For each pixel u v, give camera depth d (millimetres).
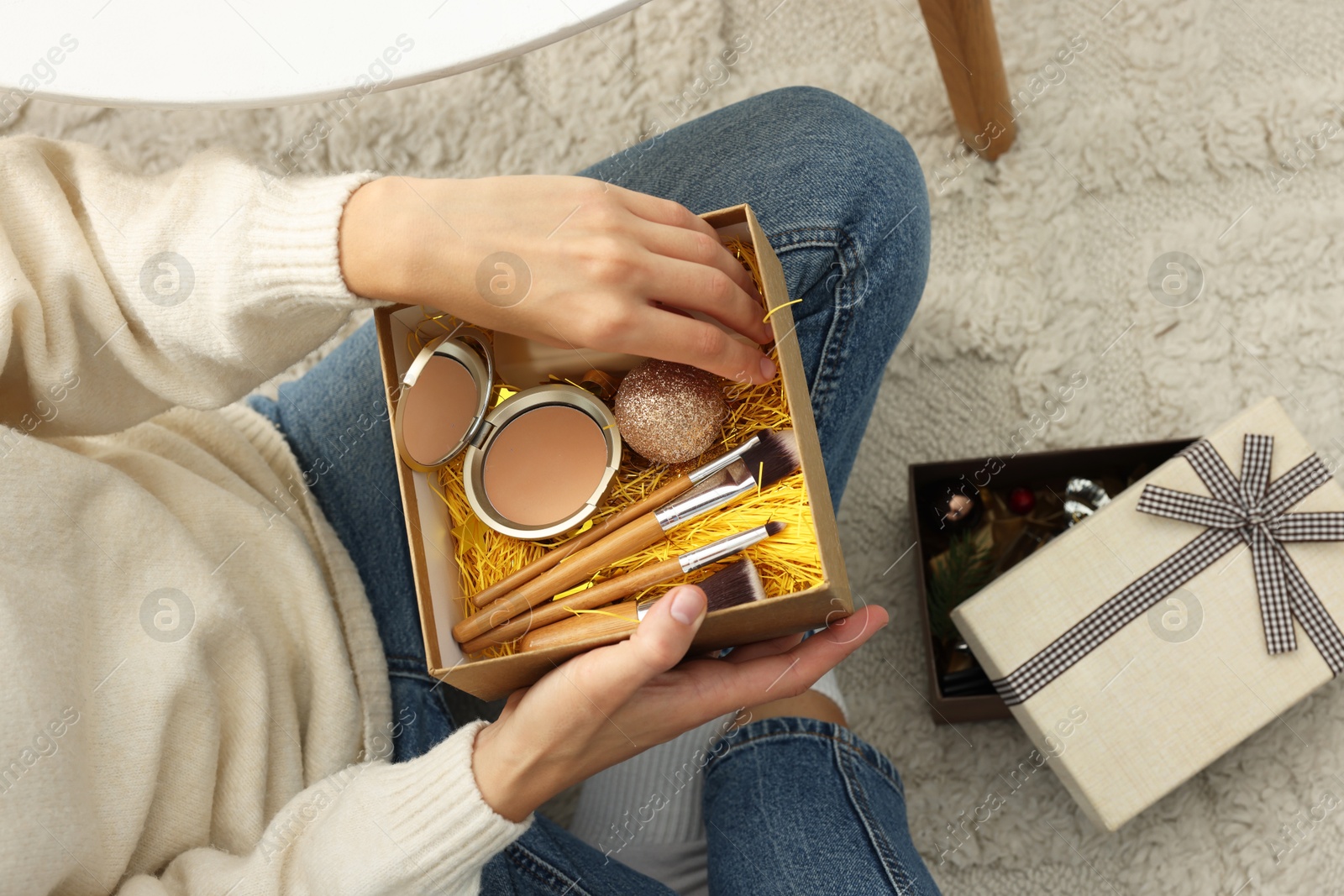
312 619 771
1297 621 962
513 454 698
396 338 678
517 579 667
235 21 632
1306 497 973
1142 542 990
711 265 645
